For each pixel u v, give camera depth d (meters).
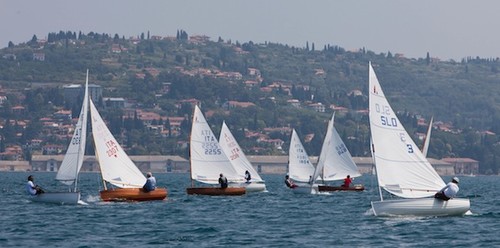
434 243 127.38
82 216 166.62
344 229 145.50
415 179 153.50
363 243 128.00
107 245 126.31
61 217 164.75
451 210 154.50
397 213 153.75
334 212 184.00
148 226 150.62
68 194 194.00
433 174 154.00
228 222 159.62
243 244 127.69
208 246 125.62
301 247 124.56
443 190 152.50
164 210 182.25
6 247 124.31
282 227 150.50
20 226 149.62
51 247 124.31
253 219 166.38
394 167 152.88
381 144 152.62
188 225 152.88
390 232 138.50
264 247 124.62
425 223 147.75
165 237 135.50
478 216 160.38
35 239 132.75
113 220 160.00
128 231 143.12
